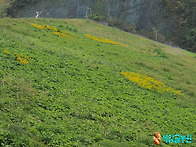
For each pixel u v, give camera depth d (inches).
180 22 4409.5
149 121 807.1
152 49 2241.6
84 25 2568.9
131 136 682.8
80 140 602.9
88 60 1278.3
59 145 561.6
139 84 1157.1
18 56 993.5
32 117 639.8
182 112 970.7
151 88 1150.3
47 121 637.3
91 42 1785.2
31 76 871.7
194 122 898.1
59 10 5137.8
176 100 1102.4
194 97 1226.0
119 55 1630.2
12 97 706.8
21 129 561.6
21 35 1348.4
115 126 713.6
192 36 3964.1
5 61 921.5
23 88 764.0
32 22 1846.7
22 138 528.4
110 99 899.4
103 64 1307.8
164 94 1133.1
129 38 2628.0
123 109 844.0
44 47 1228.5
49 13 5182.1
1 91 714.2
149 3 4714.6
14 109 650.8
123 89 1035.9
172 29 4397.1
